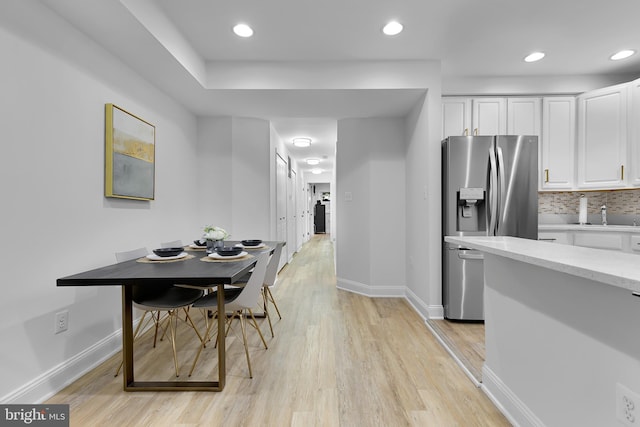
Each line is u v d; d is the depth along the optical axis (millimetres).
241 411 1622
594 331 1046
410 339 2545
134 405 1671
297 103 3400
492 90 3381
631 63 3090
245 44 2697
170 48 2326
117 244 2373
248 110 3660
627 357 923
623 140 3109
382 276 3842
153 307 1978
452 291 2898
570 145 3398
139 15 1926
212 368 2068
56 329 1815
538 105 3412
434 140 2994
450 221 2924
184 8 2203
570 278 1155
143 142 2660
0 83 1504
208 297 2203
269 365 2109
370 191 3848
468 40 2652
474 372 1957
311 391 1801
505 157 2891
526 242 1556
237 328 2771
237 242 3365
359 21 2375
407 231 3750
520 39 2639
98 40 2135
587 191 3613
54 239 1808
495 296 1701
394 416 1577
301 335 2629
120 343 2363
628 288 708
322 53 2863
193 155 3783
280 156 5281
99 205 2182
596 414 1039
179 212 3420
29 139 1654
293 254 7195
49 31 1778
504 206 2873
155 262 2096
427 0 2143
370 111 3648
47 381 1737
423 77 2988
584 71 3271
